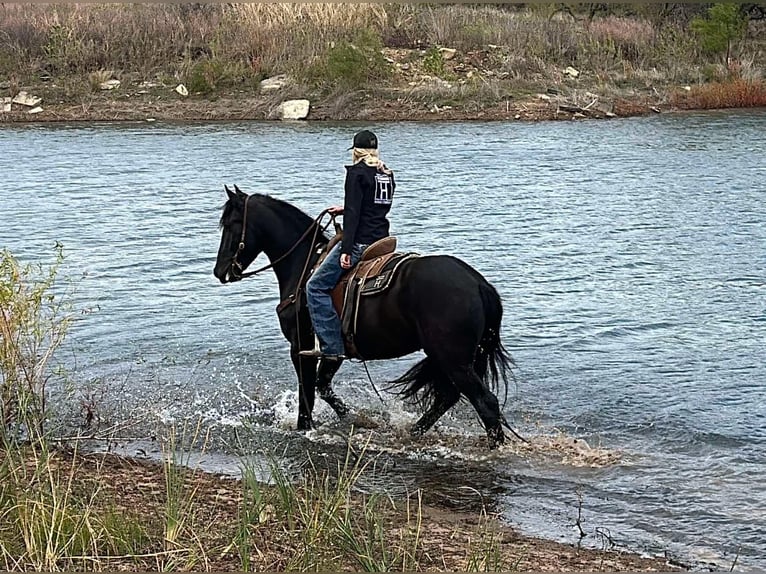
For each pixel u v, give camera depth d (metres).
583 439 9.17
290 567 6.17
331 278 8.98
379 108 34.66
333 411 10.09
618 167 24.80
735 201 20.41
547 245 16.75
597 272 15.01
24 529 6.12
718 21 41.97
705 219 18.73
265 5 40.09
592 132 31.31
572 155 26.80
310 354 9.18
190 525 6.78
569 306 13.29
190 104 35.59
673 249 16.42
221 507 7.50
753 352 11.42
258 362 11.41
